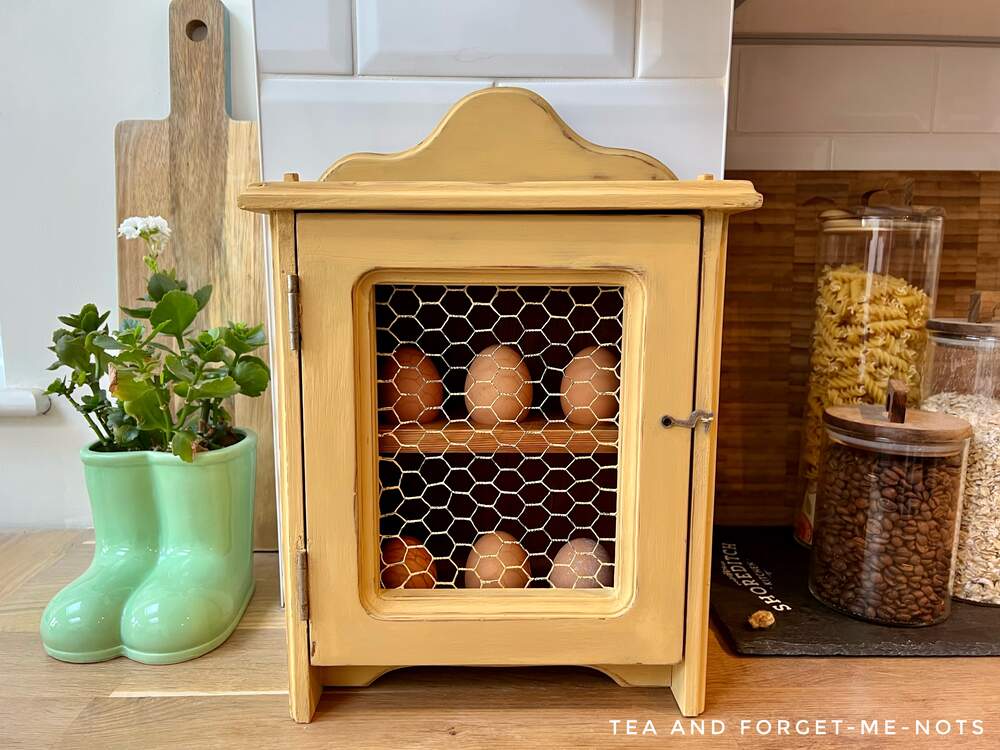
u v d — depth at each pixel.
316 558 0.55
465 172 0.59
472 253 0.52
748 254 0.90
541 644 0.56
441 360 0.62
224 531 0.70
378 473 0.57
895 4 0.77
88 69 0.87
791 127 0.88
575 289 0.61
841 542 0.72
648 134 0.68
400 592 0.58
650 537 0.55
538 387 0.62
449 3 0.66
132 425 0.71
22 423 0.94
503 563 0.60
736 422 0.93
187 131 0.84
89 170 0.89
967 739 0.55
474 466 0.65
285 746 0.54
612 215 0.52
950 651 0.65
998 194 0.90
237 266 0.84
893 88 0.88
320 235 0.52
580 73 0.67
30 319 0.91
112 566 0.69
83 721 0.56
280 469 0.57
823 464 0.75
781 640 0.67
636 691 0.61
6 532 0.94
